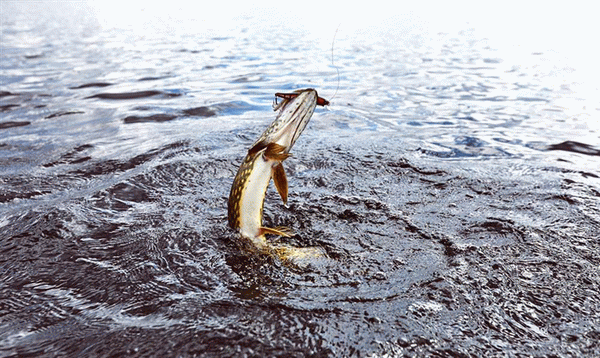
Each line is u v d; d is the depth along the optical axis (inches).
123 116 73.2
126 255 32.6
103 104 81.3
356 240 34.2
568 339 24.2
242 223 33.3
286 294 27.8
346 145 56.8
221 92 90.6
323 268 30.5
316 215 38.1
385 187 43.9
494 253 32.2
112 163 51.6
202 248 32.9
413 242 33.9
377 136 62.5
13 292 29.0
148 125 68.5
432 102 83.7
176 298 27.7
